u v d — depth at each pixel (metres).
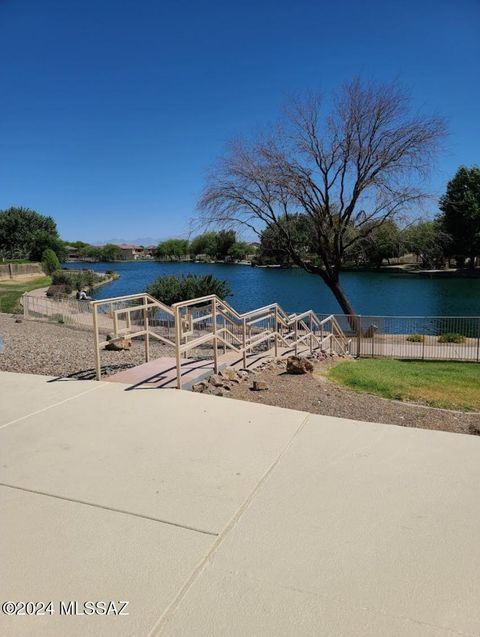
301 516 3.00
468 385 9.05
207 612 2.18
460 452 4.03
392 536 2.79
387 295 43.88
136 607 2.21
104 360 8.53
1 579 2.40
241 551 2.64
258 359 8.95
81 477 3.53
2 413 4.99
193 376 6.44
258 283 54.06
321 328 13.28
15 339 11.13
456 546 2.69
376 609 2.20
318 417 4.90
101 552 2.62
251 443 4.19
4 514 3.01
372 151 21.45
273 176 21.44
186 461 3.81
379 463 3.80
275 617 2.15
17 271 63.50
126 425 4.62
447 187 65.31
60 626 2.10
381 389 8.18
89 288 50.31
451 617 2.14
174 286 24.28
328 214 22.69
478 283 54.41
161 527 2.87
